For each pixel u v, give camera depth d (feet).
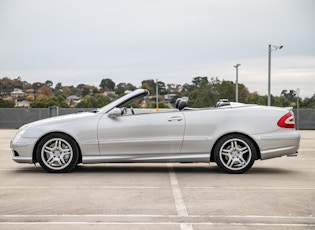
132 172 30.25
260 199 21.34
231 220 17.47
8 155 42.06
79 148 30.01
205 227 16.48
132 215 18.22
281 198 21.58
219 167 31.22
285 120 30.09
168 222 17.16
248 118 29.89
